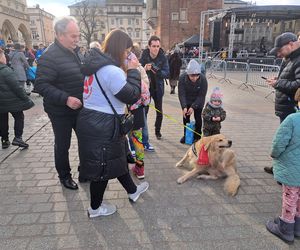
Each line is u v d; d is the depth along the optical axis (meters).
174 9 34.72
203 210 3.18
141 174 3.88
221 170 3.85
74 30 3.14
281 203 3.34
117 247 2.59
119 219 3.00
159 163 4.43
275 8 21.38
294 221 2.67
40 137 5.70
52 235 2.74
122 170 2.75
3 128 4.92
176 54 11.02
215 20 27.52
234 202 3.35
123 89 2.44
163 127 6.46
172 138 5.66
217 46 28.44
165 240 2.69
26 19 44.94
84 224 2.91
